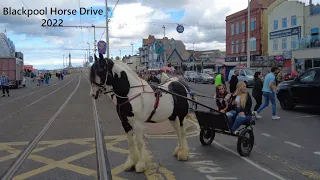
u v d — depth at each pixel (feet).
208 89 94.63
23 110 48.85
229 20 189.88
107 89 18.52
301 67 110.42
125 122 18.99
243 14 173.37
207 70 199.21
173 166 20.27
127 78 18.58
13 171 19.13
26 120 38.65
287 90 47.19
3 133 30.73
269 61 134.92
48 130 31.99
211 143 26.53
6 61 113.60
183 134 21.97
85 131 31.40
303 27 126.11
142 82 19.43
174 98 20.89
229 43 191.21
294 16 130.72
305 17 125.70
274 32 143.84
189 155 22.68
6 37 167.84
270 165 20.66
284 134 30.30
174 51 282.36
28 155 22.74
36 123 36.37
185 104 21.71
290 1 132.77
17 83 116.67
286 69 118.32
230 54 190.29
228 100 25.27
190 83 140.56
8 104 58.85
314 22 119.65
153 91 19.57
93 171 19.12
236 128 23.32
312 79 43.78
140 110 18.72
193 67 244.83
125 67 18.99
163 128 25.38
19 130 32.24
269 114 43.32
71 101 62.23
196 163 20.97
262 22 158.92
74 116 41.60
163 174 18.70
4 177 18.11
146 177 18.17
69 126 34.14
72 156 22.39
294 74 93.25
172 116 21.22
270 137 28.99
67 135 29.50
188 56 301.22
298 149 24.81
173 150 24.17
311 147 25.41
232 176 18.42
